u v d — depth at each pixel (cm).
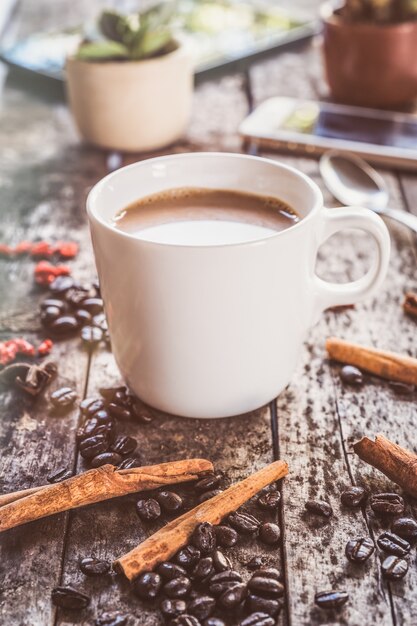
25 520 37
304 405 43
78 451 41
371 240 56
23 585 35
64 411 43
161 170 44
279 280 39
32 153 67
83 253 55
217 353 40
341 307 50
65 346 47
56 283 51
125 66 61
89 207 40
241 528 37
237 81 80
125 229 42
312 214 39
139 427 42
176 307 39
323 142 63
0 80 80
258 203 44
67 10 95
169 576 35
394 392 44
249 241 38
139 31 62
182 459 40
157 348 40
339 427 42
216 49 82
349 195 59
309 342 47
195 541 36
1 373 45
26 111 75
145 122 64
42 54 80
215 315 39
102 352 47
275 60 83
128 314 40
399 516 38
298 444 41
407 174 63
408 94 71
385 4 69
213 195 45
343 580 36
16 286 52
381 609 35
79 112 64
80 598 35
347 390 44
